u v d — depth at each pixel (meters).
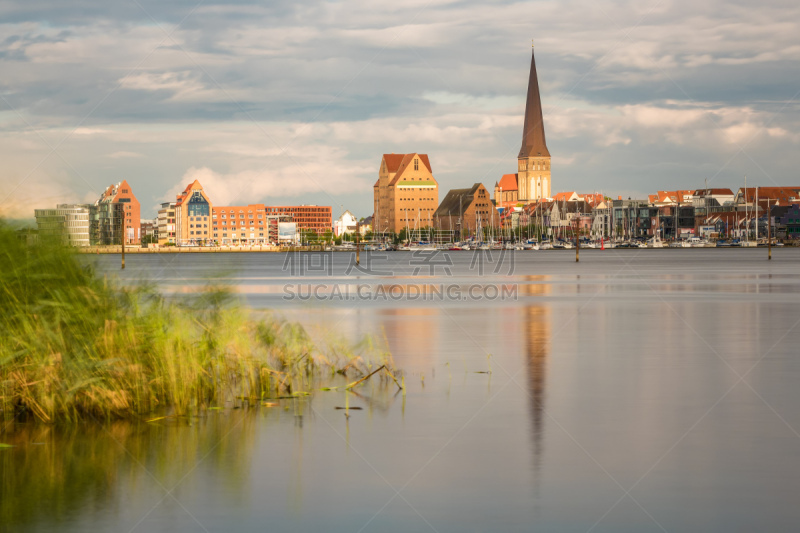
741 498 13.11
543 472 14.58
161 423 18.56
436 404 20.64
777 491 13.45
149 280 23.73
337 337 33.72
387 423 18.47
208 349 22.23
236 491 13.59
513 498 13.16
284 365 24.91
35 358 19.25
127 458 15.59
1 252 20.47
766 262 152.00
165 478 14.31
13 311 19.81
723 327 39.16
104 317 20.78
